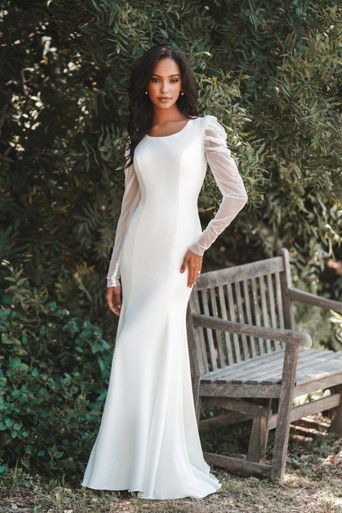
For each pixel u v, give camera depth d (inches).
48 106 195.3
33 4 189.8
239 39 163.0
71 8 169.2
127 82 159.0
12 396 154.5
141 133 142.7
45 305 183.9
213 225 139.9
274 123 163.5
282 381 156.3
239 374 167.8
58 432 153.0
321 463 168.9
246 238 213.0
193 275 143.2
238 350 179.5
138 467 140.5
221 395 163.9
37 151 195.5
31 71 196.4
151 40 155.9
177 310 143.7
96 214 190.7
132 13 150.4
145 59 137.6
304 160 168.6
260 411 162.4
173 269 141.7
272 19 162.6
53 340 172.4
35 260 200.5
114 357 143.0
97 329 174.7
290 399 155.7
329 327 220.8
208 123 140.9
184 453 146.6
